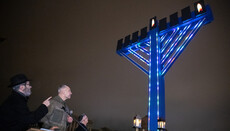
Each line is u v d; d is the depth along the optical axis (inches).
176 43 200.2
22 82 62.8
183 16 203.8
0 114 54.1
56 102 83.6
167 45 211.0
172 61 194.2
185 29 201.3
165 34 223.0
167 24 218.2
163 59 205.8
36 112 58.1
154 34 224.2
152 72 204.5
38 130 52.2
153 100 188.2
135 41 248.4
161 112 179.8
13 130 54.5
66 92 90.7
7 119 53.8
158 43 216.5
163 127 156.7
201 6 191.6
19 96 59.9
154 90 192.2
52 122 76.1
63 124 81.0
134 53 248.8
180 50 192.4
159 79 195.0
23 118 55.2
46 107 61.4
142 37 241.1
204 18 187.6
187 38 192.5
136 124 128.3
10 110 55.1
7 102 57.4
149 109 187.9
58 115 80.5
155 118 177.5
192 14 197.9
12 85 61.3
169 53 201.9
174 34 209.5
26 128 60.3
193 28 192.1
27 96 64.6
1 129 52.8
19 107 56.2
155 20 236.1
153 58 211.6
